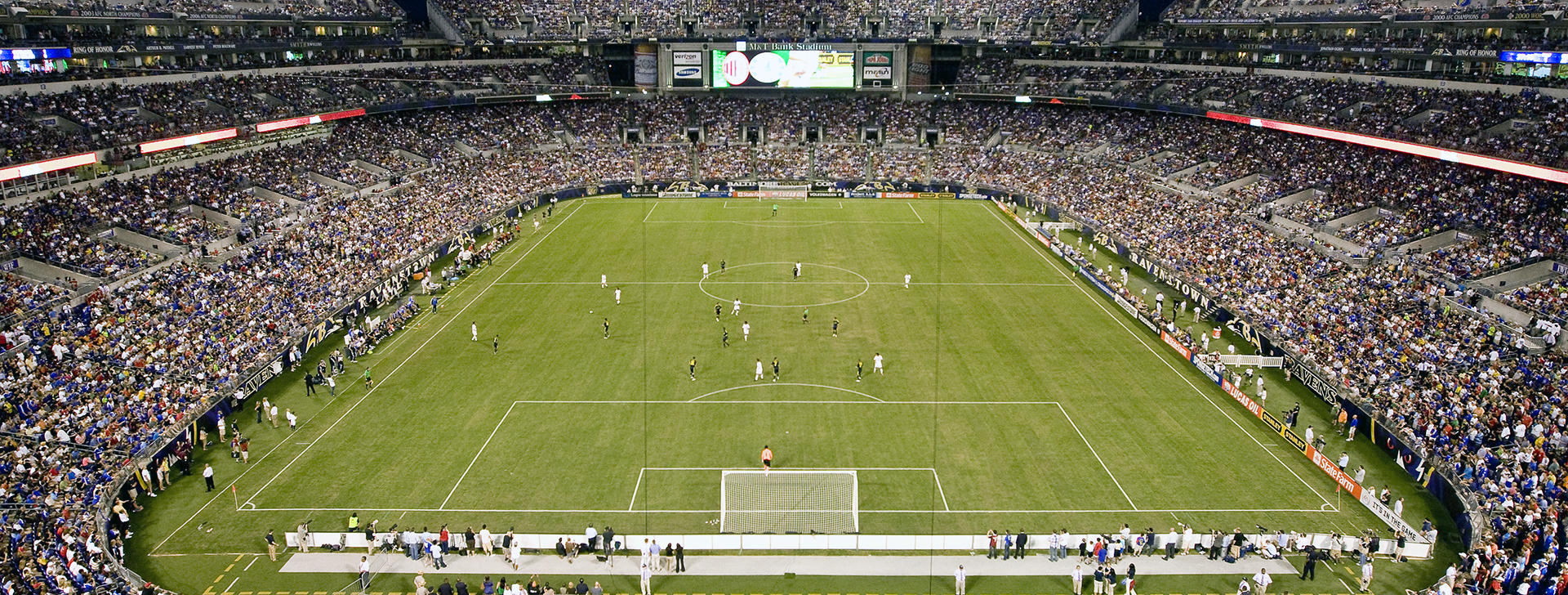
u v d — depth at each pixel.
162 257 58.09
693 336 56.78
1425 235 62.53
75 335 47.59
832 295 65.62
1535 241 57.50
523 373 50.78
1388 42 78.88
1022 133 111.56
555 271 72.56
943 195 106.38
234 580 32.16
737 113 119.81
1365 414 42.97
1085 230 85.06
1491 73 74.44
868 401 46.91
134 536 34.81
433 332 57.91
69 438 39.28
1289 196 75.88
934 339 56.19
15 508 34.56
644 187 106.62
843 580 32.59
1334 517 36.31
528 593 31.28
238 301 55.97
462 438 42.75
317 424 44.34
